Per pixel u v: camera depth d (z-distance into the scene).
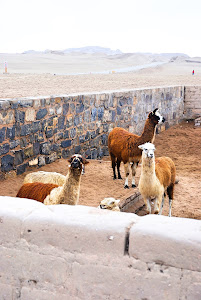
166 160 8.01
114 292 2.55
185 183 11.81
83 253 2.59
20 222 2.75
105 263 2.54
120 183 10.47
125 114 17.47
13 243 2.79
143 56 190.88
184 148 18.86
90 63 107.50
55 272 2.71
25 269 2.80
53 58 128.88
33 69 70.69
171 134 21.97
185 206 9.63
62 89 23.58
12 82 28.38
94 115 14.81
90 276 2.60
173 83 34.56
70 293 2.69
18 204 2.92
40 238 2.70
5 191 9.12
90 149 14.80
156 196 7.19
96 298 2.61
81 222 2.60
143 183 6.97
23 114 10.55
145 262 2.42
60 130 12.56
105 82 32.16
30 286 2.81
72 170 5.57
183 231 2.36
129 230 2.46
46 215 2.71
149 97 20.08
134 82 33.66
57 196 5.69
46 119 11.69
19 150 10.53
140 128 19.39
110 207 6.22
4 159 9.98
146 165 6.78
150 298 2.45
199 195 10.59
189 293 2.33
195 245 2.27
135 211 8.91
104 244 2.52
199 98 25.56
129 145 9.62
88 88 25.22
